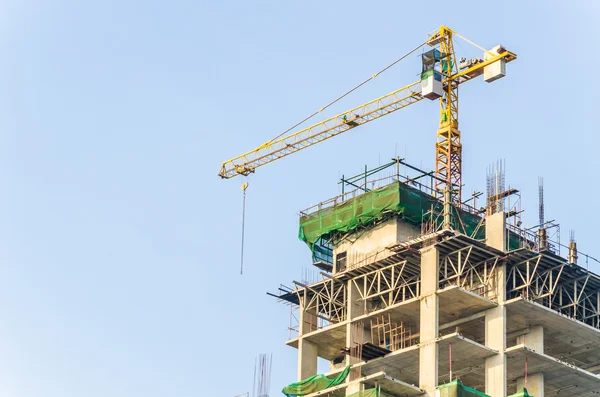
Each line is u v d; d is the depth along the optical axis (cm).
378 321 17925
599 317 18025
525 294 17488
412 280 18088
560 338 17888
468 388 16900
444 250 17588
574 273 17762
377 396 16938
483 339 18025
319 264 18962
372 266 18000
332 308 18488
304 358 18350
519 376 17638
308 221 19075
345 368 17600
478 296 17275
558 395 17988
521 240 18162
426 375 17062
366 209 18562
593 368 18438
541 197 18512
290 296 18700
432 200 18600
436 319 17225
